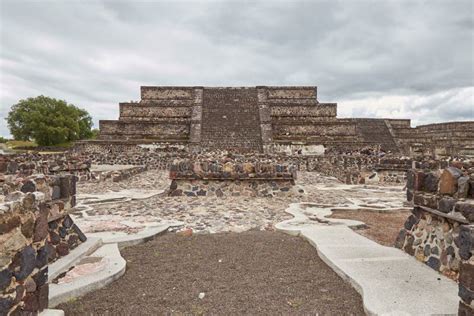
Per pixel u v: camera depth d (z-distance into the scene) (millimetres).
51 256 4770
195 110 35906
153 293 4230
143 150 29688
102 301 4027
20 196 3205
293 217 8484
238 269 4996
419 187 5211
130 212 9047
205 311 3814
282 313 3773
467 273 3217
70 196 5398
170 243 6234
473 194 4258
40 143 52688
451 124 37125
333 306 3914
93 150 29156
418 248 5184
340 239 6168
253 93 41000
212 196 11586
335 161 21984
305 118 37625
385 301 3764
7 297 2928
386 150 33375
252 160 13945
